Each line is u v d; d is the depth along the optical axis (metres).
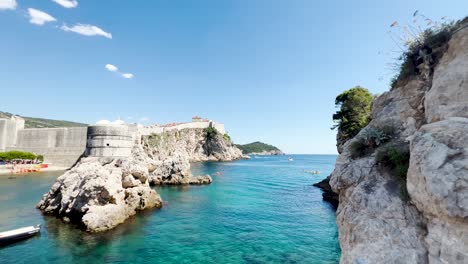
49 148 70.50
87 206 20.38
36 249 15.92
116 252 15.96
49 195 25.09
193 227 21.39
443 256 5.56
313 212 26.94
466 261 5.06
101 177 21.59
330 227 21.77
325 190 41.19
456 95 7.19
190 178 48.47
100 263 14.49
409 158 7.70
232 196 36.06
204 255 15.86
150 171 45.53
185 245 17.44
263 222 23.14
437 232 5.89
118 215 21.41
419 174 6.41
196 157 129.25
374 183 8.37
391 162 8.38
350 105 39.31
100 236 18.38
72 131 69.88
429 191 5.91
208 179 49.47
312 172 78.25
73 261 14.55
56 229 19.25
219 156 139.50
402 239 6.55
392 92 11.38
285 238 18.97
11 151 65.75
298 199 34.12
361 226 7.60
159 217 24.16
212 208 28.44
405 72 10.74
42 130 71.75
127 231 19.73
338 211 10.16
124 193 24.31
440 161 5.91
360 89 39.44
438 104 7.57
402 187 7.52
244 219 24.09
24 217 22.06
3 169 59.31
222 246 17.33
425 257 6.03
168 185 45.31
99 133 41.59
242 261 15.09
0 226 19.77
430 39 9.41
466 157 5.58
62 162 68.81
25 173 55.69
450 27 9.06
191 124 134.88
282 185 48.34
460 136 5.95
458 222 5.38
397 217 7.04
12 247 16.09
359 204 8.23
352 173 9.38
